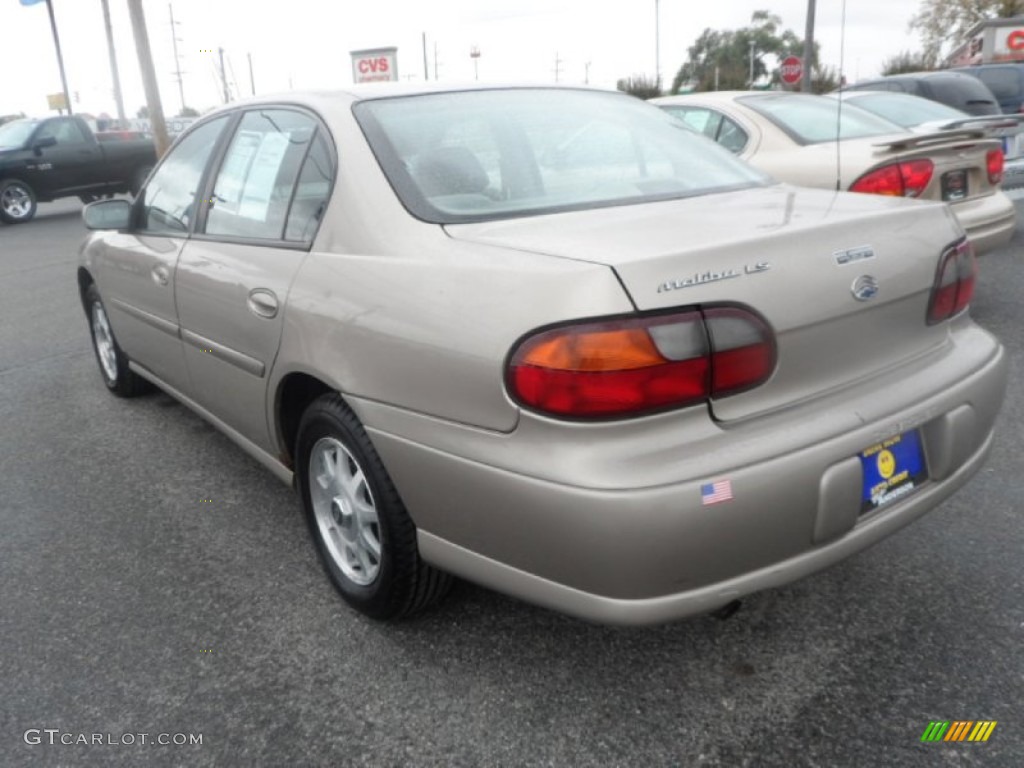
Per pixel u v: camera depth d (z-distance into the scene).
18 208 15.70
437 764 2.12
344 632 2.66
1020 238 8.22
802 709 2.23
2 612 2.85
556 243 2.10
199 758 2.17
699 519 1.87
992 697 2.24
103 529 3.42
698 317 1.89
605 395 1.85
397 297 2.24
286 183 2.87
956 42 40.16
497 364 1.97
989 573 2.77
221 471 3.95
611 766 2.08
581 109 3.04
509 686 2.38
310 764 2.14
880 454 2.16
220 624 2.74
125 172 17.08
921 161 5.09
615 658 2.47
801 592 2.73
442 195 2.47
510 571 2.09
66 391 5.31
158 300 3.69
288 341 2.64
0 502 3.71
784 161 5.51
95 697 2.41
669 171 2.80
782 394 2.04
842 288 2.10
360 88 2.96
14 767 2.16
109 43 27.41
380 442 2.30
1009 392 4.32
